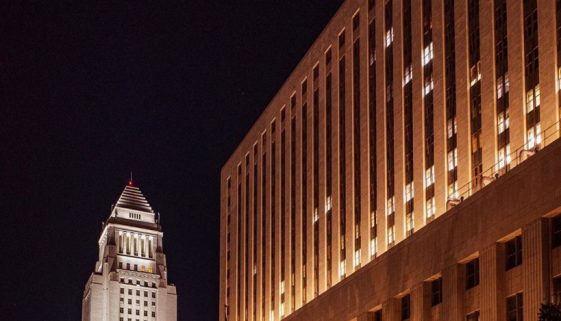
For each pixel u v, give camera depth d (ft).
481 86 241.76
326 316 296.51
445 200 254.27
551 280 189.37
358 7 323.57
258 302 396.78
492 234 207.92
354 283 278.26
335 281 321.32
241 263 426.92
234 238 442.09
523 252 196.95
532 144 218.38
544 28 217.77
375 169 300.20
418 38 278.87
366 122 309.63
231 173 457.68
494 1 240.53
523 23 226.99
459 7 257.34
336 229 324.60
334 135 333.62
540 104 216.33
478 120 241.76
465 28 253.24
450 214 226.79
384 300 257.14
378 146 298.97
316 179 346.74
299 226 358.64
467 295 219.20
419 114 273.54
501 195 206.18
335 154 331.36
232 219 448.24
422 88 274.16
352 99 321.93
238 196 442.09
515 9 229.86
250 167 427.33
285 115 385.50
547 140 211.82
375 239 295.28
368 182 304.30
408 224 274.36
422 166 269.23
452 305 221.05
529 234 194.70
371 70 309.63
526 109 222.28
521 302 199.11
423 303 236.02
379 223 292.20
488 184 215.31
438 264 229.66
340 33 337.52
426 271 235.40
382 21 305.12
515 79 226.79
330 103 340.39
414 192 271.90
